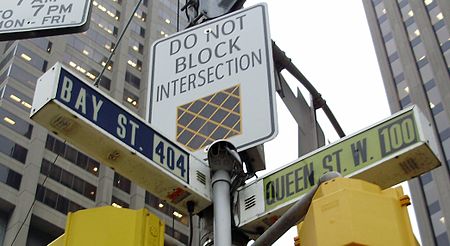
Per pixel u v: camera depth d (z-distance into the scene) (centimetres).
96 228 291
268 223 434
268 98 521
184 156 442
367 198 258
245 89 534
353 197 256
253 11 588
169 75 579
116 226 292
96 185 6481
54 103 385
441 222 6394
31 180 5981
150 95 573
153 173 421
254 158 501
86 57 7394
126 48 7862
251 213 436
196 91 554
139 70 7794
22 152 6162
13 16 480
